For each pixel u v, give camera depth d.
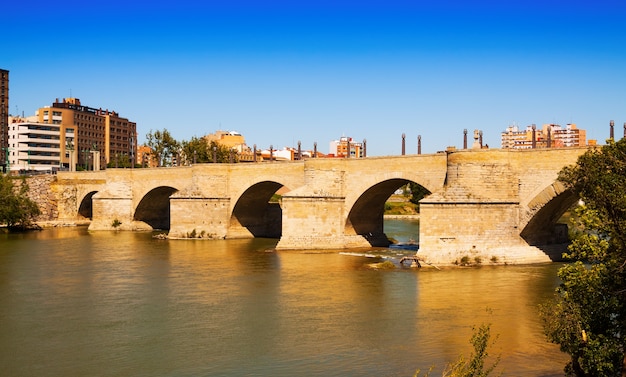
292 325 41.41
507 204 64.25
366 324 41.38
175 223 99.56
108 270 64.62
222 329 40.66
